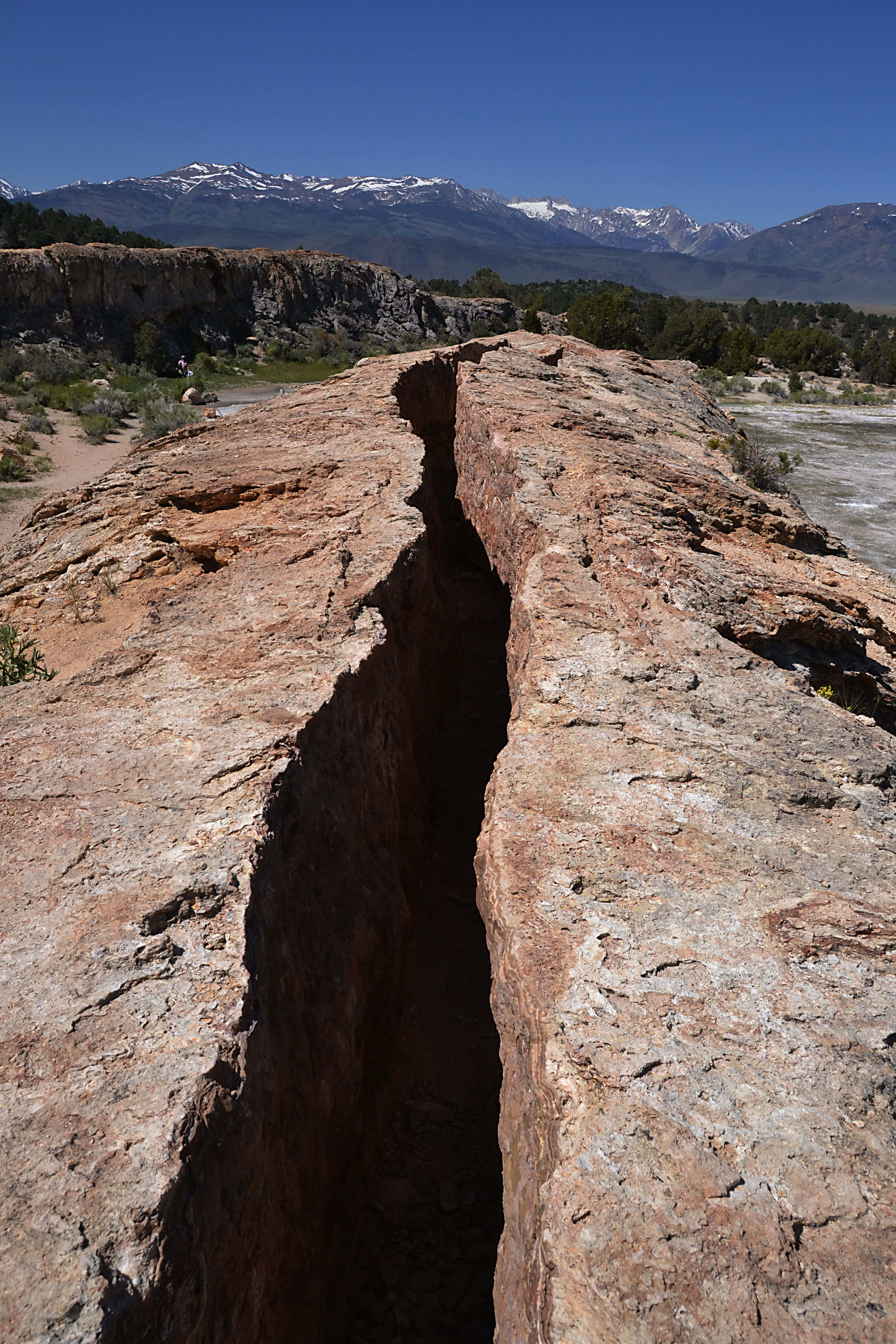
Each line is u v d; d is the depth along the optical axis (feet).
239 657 21.66
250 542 30.48
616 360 97.25
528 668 21.66
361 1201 19.31
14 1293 8.55
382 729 24.34
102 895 13.53
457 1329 17.53
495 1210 19.74
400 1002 23.24
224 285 213.87
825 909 14.06
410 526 30.53
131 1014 11.70
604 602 25.17
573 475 37.17
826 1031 11.89
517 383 59.41
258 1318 12.53
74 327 180.45
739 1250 9.36
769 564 36.65
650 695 20.30
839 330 467.93
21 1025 11.44
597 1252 9.40
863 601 36.60
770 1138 10.46
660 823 15.99
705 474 45.96
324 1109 16.39
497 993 14.11
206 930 13.12
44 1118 10.27
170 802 15.75
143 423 139.74
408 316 253.03
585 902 14.06
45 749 17.61
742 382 232.53
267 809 15.58
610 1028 11.85
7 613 31.01
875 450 138.41
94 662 22.06
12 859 14.38
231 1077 11.32
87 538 33.35
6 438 115.34
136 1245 9.09
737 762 17.99
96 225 278.46
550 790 16.87
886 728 29.32
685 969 12.83
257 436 43.83
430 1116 22.02
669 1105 10.83
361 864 21.31
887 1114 10.80
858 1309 8.88
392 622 26.45
